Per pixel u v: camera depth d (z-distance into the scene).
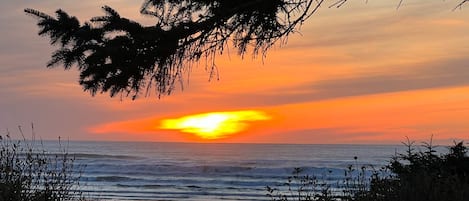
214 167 34.53
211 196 22.23
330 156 76.94
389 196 6.75
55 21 5.03
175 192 23.53
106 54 4.92
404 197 6.62
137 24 5.08
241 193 23.28
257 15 5.35
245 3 5.20
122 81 5.17
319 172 31.81
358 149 115.12
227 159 59.25
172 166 36.00
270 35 5.43
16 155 7.32
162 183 27.56
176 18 5.30
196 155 74.50
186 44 5.29
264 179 30.02
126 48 5.01
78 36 5.01
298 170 9.21
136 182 27.62
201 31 5.31
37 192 7.22
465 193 6.52
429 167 7.60
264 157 70.06
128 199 20.28
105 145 134.75
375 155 78.69
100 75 5.16
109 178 28.67
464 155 7.72
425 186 6.67
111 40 5.03
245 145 155.62
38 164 7.98
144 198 20.83
